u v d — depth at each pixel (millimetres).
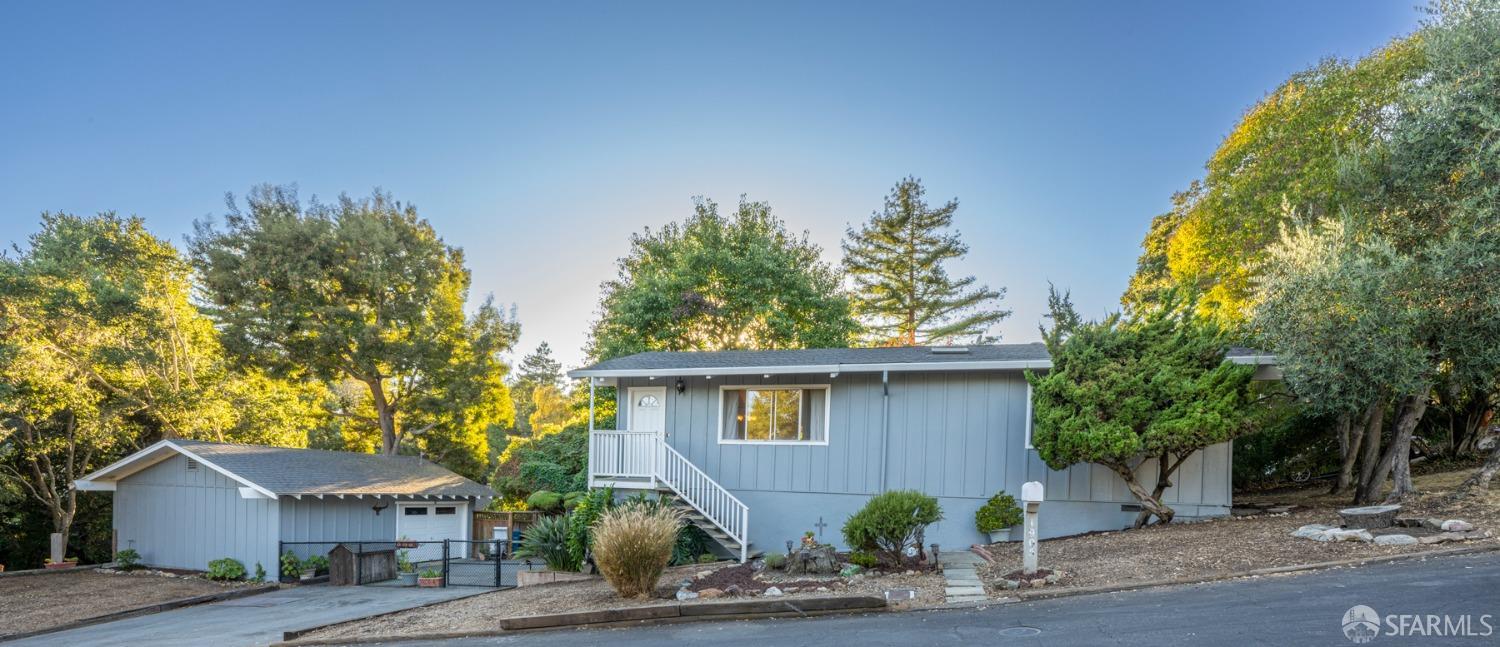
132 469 18844
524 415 57875
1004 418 14047
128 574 17641
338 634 9773
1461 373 11469
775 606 8562
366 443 34812
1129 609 7414
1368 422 14227
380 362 30078
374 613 11555
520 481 24750
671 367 15703
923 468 14422
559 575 13039
